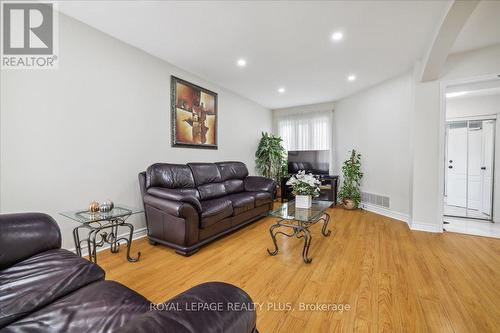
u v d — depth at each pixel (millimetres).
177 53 3012
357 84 4203
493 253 2428
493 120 4031
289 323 1419
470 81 2920
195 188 3312
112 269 2088
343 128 5121
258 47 2838
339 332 1344
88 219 1940
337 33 2512
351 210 4492
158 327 518
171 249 2549
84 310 922
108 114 2598
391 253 2438
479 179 4316
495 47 2775
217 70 3566
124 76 2750
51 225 1329
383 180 4109
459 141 4680
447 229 3273
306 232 2283
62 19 2203
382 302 1614
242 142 5109
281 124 6145
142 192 2748
